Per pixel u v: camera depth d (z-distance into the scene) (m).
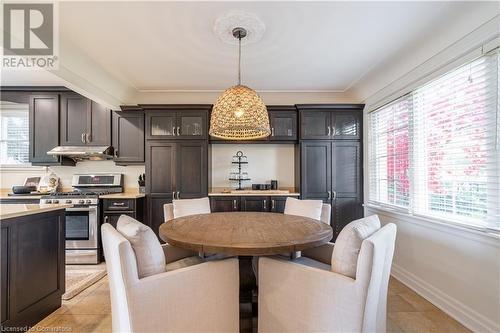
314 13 1.90
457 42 2.00
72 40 2.28
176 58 2.67
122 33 2.17
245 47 2.43
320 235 1.59
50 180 3.83
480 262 1.82
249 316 1.92
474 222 1.88
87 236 3.21
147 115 3.57
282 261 1.51
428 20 1.98
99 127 3.59
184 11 1.88
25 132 3.90
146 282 1.23
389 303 2.22
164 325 1.28
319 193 3.58
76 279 2.68
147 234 1.33
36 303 1.90
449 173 2.13
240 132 2.37
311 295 1.35
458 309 1.97
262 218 2.15
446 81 2.17
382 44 2.36
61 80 2.59
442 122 2.21
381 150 3.22
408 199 2.65
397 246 2.78
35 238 1.90
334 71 3.03
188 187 3.55
